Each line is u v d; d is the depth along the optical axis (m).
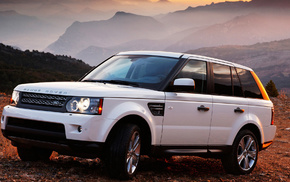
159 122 4.83
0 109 13.58
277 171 6.63
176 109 5.01
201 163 6.83
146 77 5.17
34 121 4.35
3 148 6.59
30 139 4.41
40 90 4.45
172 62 5.35
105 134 4.18
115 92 4.38
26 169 4.68
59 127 4.18
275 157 8.28
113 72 5.47
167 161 6.64
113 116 4.25
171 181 4.98
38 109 4.36
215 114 5.55
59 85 4.58
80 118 4.09
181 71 5.26
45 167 4.91
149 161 6.42
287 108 19.25
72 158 5.99
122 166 4.39
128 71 5.39
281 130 12.99
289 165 7.36
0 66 65.50
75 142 4.09
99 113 4.18
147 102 4.69
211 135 5.53
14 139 4.61
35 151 5.11
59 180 4.27
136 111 4.48
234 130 5.88
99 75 5.52
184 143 5.20
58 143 4.21
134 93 4.58
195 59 5.55
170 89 5.04
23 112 4.39
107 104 4.25
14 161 5.17
